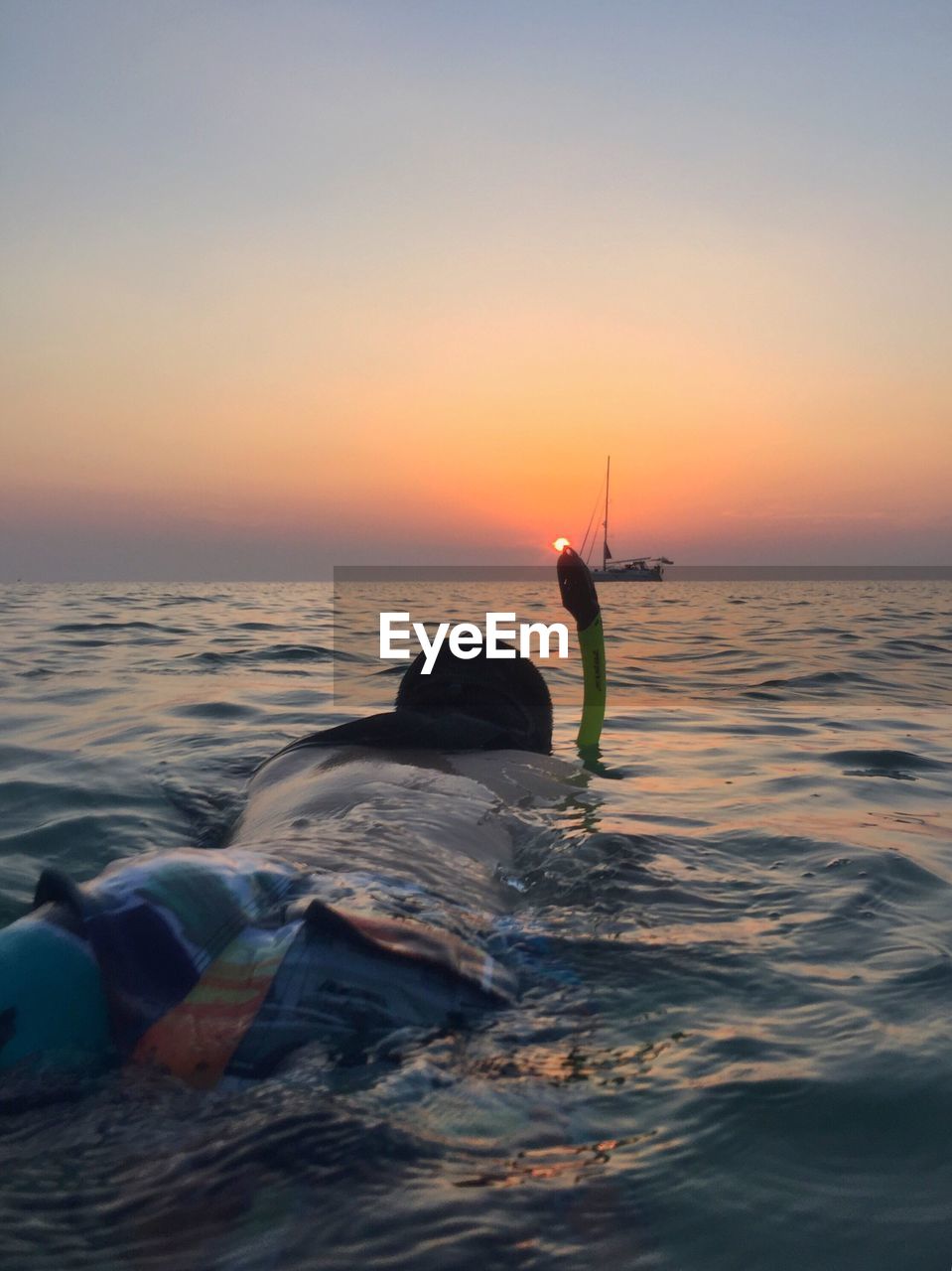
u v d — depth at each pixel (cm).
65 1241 137
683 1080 187
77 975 178
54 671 853
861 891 294
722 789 437
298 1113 162
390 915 217
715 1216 150
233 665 912
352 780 339
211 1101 165
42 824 381
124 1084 168
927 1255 144
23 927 184
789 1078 189
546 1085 182
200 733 566
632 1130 171
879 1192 158
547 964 231
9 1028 171
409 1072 176
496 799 343
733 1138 170
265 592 3278
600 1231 145
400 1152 156
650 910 271
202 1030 177
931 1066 194
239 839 314
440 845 283
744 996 223
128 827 377
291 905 206
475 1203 147
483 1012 203
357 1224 141
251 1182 148
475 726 407
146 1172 149
